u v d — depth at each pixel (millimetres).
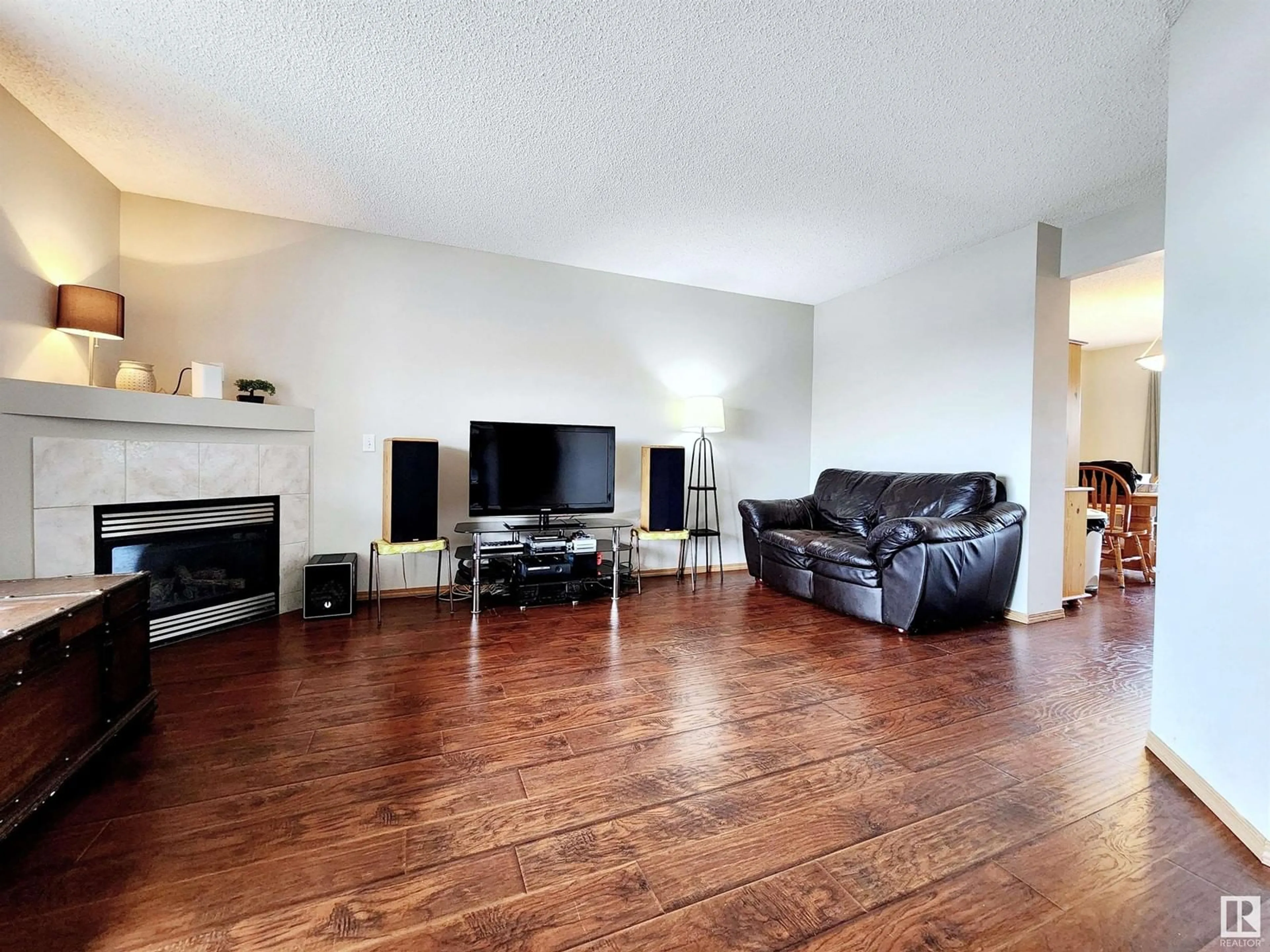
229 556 3176
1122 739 1957
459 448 3939
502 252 4000
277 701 2199
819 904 1208
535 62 2090
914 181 2949
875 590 3266
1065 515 3727
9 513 2289
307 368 3551
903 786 1664
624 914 1176
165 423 2809
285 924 1138
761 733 1988
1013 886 1267
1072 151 2650
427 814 1502
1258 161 1437
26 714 1389
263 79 2211
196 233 3301
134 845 1363
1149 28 1864
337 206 3316
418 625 3219
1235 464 1494
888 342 4500
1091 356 7391
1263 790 1363
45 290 2578
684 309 4688
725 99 2291
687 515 4758
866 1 1776
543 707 2172
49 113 2449
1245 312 1474
